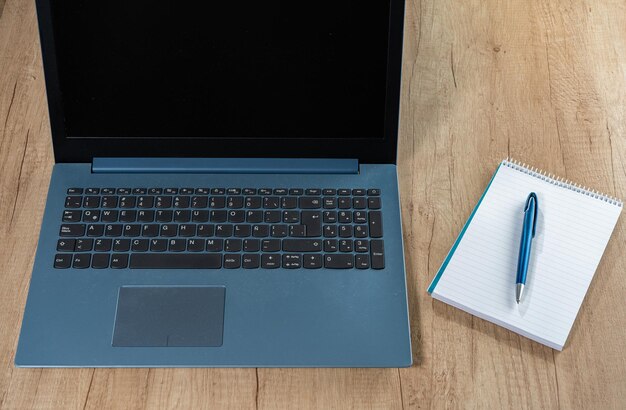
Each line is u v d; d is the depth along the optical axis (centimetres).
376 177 93
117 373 80
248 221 88
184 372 80
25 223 91
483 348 82
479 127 102
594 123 102
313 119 92
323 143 93
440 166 98
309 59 89
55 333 80
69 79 89
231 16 88
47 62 88
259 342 80
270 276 85
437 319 84
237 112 91
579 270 85
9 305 84
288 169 93
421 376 80
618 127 102
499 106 104
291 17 88
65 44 88
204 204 90
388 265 85
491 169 98
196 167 92
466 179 96
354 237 87
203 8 88
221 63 89
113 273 84
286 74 90
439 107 104
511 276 85
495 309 83
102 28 88
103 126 91
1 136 99
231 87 90
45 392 78
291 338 80
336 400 79
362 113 91
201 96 91
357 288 84
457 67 108
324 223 88
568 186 94
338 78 90
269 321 81
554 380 80
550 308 83
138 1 87
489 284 84
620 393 79
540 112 104
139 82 90
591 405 78
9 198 93
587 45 111
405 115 103
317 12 88
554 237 88
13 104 102
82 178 92
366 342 80
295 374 80
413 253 90
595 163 98
